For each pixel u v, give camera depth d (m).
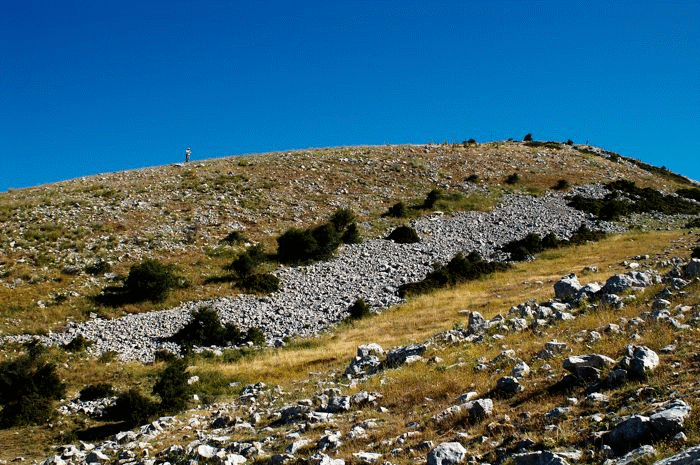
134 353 30.45
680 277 20.25
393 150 79.50
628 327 14.88
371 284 40.31
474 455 9.24
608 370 11.45
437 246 48.16
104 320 34.78
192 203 55.69
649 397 9.50
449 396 13.62
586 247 46.53
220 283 40.31
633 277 20.75
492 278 39.97
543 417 10.12
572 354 14.02
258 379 25.09
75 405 23.52
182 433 16.73
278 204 57.28
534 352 15.55
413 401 14.07
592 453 7.82
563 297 22.80
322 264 44.72
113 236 46.75
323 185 63.72
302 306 37.03
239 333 32.88
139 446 15.80
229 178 63.81
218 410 19.30
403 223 54.09
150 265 37.91
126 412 21.83
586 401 10.27
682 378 9.88
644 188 68.25
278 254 45.53
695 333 12.67
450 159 75.38
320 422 13.85
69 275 39.78
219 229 49.84
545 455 7.79
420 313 32.84
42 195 57.31
